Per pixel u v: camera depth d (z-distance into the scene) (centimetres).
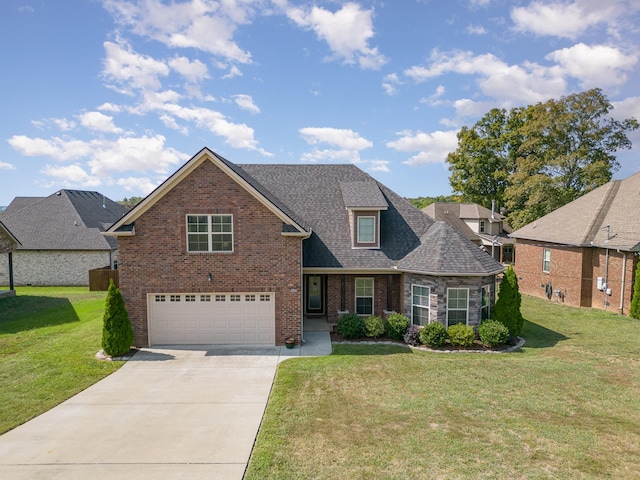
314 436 815
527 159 4075
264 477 674
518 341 1581
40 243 3147
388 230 1858
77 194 3806
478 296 1543
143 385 1127
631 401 990
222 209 1478
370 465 707
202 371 1243
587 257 2266
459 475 677
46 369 1250
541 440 795
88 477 684
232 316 1526
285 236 1502
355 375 1183
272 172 2145
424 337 1484
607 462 720
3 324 1820
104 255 3180
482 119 5438
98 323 1825
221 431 850
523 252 2869
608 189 2478
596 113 3834
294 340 1495
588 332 1728
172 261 1487
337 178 2131
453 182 5653
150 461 732
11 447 787
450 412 925
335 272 1694
